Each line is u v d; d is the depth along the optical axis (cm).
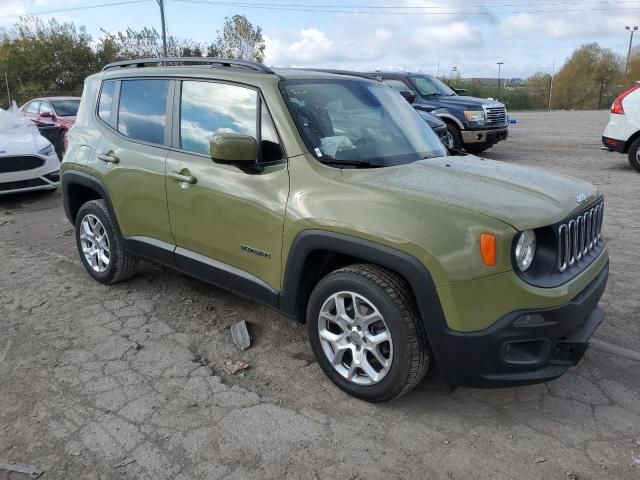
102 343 390
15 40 3888
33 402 320
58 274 527
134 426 299
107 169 449
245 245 354
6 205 845
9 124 880
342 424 301
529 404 319
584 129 1983
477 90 4853
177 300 463
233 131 365
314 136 340
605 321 416
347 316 314
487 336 270
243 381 343
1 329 412
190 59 417
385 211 290
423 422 303
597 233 346
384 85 441
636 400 321
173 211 398
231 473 265
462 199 286
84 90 506
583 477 261
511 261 266
